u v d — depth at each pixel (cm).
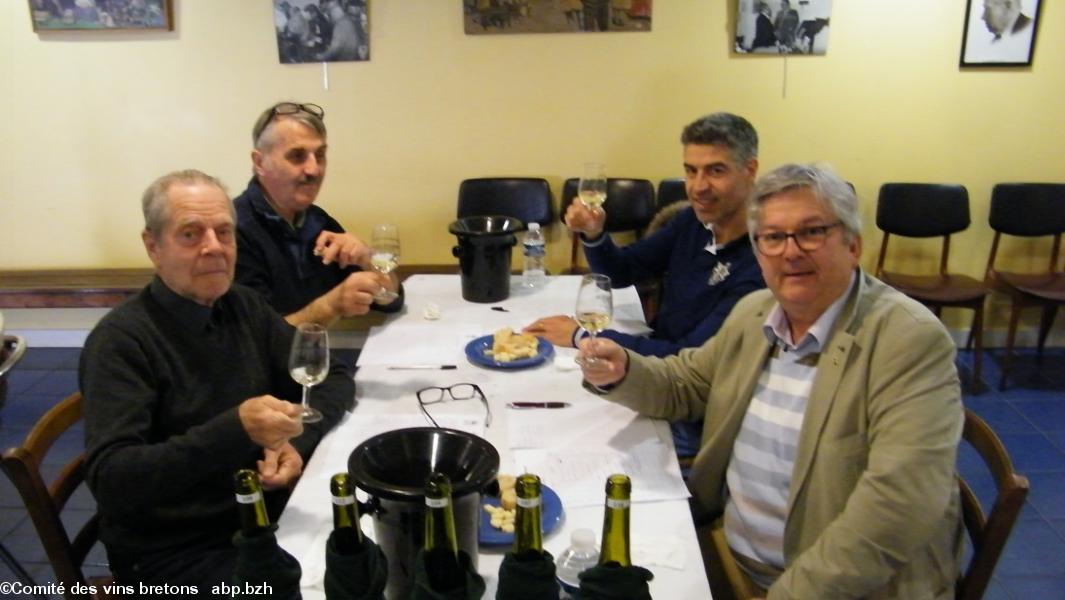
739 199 196
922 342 123
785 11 346
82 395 139
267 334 165
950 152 363
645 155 373
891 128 361
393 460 105
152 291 145
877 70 354
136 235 392
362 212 389
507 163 378
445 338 205
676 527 122
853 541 117
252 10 359
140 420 134
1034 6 340
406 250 394
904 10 345
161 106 373
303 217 229
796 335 140
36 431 136
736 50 353
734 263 197
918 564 125
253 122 373
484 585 89
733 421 147
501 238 228
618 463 141
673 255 223
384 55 364
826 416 130
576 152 375
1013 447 297
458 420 158
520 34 359
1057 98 353
